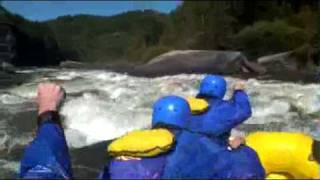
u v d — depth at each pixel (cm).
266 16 4288
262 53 3812
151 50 5122
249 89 1395
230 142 457
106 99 1105
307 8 3897
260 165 433
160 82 1587
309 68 2873
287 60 3097
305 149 452
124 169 403
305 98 1190
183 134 419
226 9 4475
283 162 452
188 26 5081
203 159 411
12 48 1686
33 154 441
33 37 3531
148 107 1032
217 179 414
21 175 450
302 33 3619
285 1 4206
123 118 909
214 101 540
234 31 4444
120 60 5725
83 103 977
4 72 1312
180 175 405
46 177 433
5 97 1044
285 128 904
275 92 1322
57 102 461
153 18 6025
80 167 598
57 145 446
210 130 513
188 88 1420
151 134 409
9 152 706
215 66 2627
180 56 2709
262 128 896
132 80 1678
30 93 1105
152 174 402
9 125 829
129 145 405
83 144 759
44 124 450
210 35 4512
